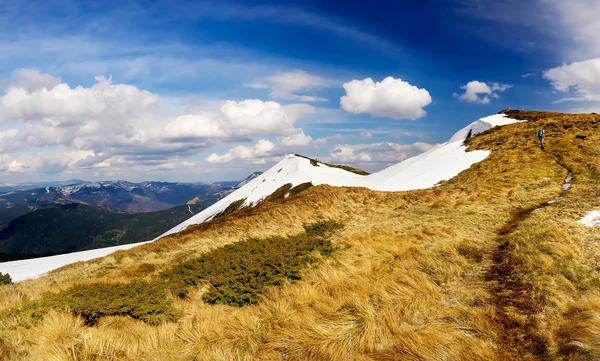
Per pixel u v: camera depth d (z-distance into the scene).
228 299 9.85
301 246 15.48
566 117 51.41
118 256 22.94
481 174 32.69
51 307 9.29
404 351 5.73
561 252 9.84
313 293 9.01
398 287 8.59
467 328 6.40
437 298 8.12
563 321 6.21
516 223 15.72
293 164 141.00
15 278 23.03
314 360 5.95
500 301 7.56
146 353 6.71
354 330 6.59
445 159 47.50
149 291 10.95
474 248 12.16
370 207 26.83
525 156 34.03
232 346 6.72
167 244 23.55
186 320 8.41
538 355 5.37
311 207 27.25
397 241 14.27
